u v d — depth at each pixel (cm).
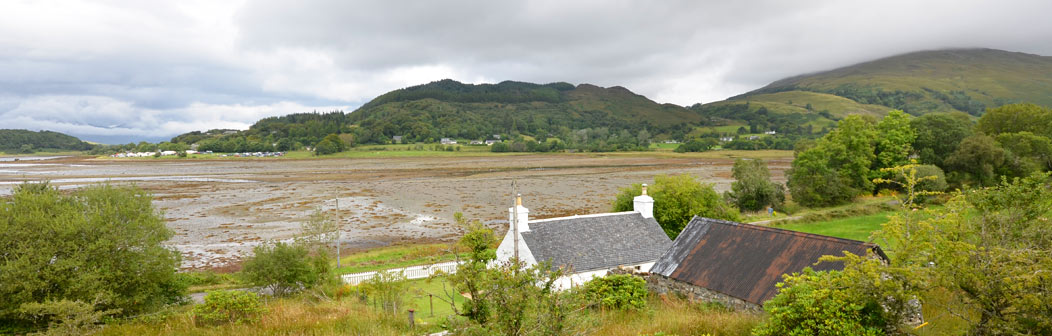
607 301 2167
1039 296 1119
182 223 7144
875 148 7775
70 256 2511
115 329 2198
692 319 1827
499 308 1120
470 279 1181
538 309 1120
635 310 2136
